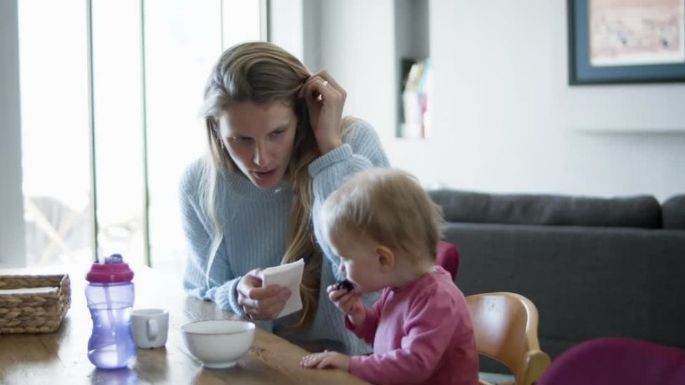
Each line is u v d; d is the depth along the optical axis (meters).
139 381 1.33
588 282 3.29
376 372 1.46
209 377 1.34
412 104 5.71
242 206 1.93
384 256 1.56
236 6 5.47
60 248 4.72
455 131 5.50
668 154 5.02
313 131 1.86
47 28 4.50
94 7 4.69
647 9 4.84
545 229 3.34
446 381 1.59
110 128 4.80
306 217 1.88
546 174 5.25
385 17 5.69
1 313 1.62
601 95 5.00
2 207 4.29
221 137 1.83
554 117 5.12
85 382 1.32
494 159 5.39
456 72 5.48
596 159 5.15
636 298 3.23
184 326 1.44
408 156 5.70
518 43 5.25
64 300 1.75
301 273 1.70
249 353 1.49
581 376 1.19
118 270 1.43
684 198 3.25
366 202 1.56
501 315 1.76
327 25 5.95
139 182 4.94
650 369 1.13
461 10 5.43
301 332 1.95
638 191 5.10
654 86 4.86
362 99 5.84
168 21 5.06
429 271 1.61
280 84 1.72
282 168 1.81
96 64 4.71
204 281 2.02
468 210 3.50
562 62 5.06
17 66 4.26
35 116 4.52
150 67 4.98
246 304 1.68
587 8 4.97
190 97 5.16
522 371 1.61
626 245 3.22
